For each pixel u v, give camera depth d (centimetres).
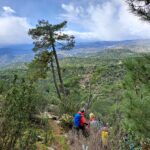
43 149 746
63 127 1141
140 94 448
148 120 450
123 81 464
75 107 1494
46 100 1432
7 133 512
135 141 701
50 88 2995
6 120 509
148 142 620
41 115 1081
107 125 1030
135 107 446
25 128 527
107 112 1559
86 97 2098
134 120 458
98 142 835
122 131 792
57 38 2817
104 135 826
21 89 532
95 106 1684
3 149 508
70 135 955
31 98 539
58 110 1473
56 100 1844
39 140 813
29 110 535
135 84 448
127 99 461
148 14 484
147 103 441
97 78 3609
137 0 483
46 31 2745
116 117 931
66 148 854
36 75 2673
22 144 523
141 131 459
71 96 1875
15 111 511
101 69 4175
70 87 3072
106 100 1716
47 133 892
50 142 828
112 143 800
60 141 913
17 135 517
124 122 482
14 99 515
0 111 513
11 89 526
